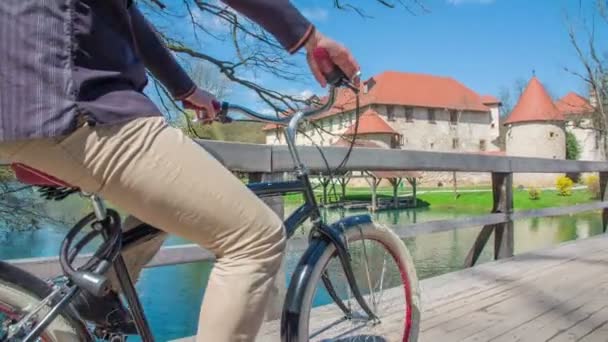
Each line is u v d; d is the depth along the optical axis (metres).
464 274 3.57
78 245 1.16
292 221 1.58
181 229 1.08
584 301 2.90
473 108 52.69
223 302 1.13
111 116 0.96
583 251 4.56
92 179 1.00
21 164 1.03
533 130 45.28
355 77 1.31
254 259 1.14
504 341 2.27
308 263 1.60
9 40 0.92
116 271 1.22
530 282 3.34
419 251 12.59
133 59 1.06
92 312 1.23
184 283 5.14
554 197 36.59
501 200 4.26
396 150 3.13
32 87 0.91
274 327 2.30
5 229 5.42
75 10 0.95
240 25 5.80
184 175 1.03
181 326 3.86
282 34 1.15
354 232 1.74
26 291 1.14
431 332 2.37
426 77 53.81
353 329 1.87
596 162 5.79
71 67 0.93
